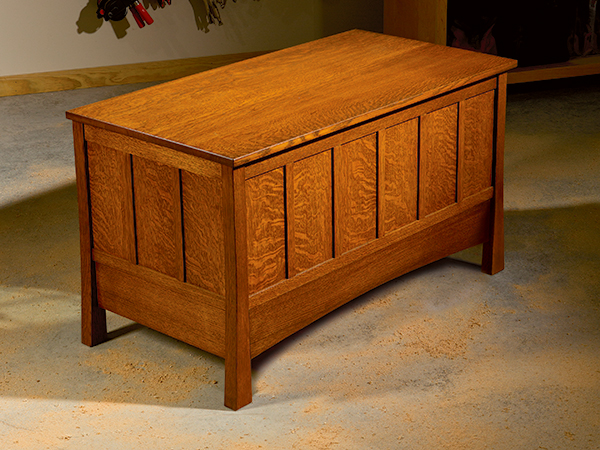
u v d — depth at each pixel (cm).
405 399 254
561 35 518
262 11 577
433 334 288
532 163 425
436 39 479
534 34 513
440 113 288
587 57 529
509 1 502
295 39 593
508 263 335
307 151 247
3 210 388
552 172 414
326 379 265
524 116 485
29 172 427
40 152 452
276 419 246
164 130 245
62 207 391
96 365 275
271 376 268
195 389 262
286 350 282
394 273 296
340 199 263
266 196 239
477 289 317
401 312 303
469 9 500
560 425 239
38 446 234
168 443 235
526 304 305
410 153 283
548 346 279
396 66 305
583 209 376
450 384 260
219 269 241
